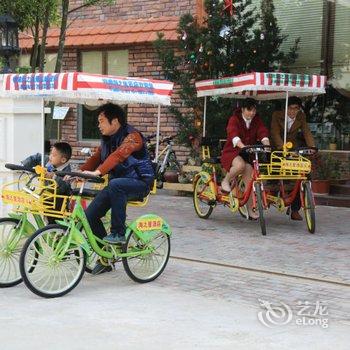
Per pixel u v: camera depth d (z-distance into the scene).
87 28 15.53
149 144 13.47
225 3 12.55
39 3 11.49
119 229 6.32
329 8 12.85
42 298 5.92
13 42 9.57
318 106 12.98
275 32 12.62
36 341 4.80
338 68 12.81
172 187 12.93
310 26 13.09
